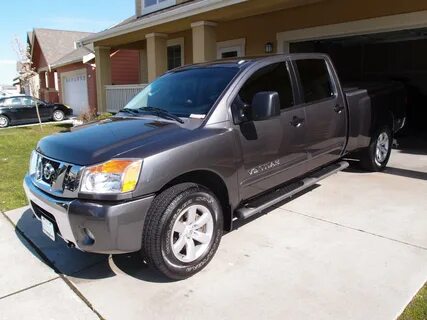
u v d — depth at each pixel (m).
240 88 4.09
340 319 2.93
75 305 3.24
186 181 3.58
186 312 3.09
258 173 4.13
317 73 5.14
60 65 25.83
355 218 4.73
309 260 3.78
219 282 3.47
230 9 9.45
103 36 13.91
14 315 3.13
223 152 3.70
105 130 3.79
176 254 3.41
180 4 13.42
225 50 13.05
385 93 6.54
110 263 3.89
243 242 4.18
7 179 7.24
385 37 12.02
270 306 3.12
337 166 5.59
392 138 6.98
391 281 3.38
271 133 4.21
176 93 4.46
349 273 3.53
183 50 14.59
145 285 3.48
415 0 8.27
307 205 5.20
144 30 12.23
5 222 5.00
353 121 5.68
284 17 10.88
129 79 22.38
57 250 4.20
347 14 9.45
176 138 3.47
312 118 4.80
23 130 16.53
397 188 5.78
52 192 3.37
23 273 3.75
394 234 4.27
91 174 3.14
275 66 4.55
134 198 3.15
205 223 3.63
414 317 2.90
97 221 3.07
